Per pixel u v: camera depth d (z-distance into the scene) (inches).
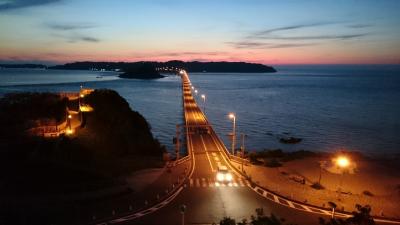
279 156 3454.7
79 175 2326.5
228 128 6127.0
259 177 2679.6
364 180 2834.6
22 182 2138.3
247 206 2096.5
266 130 5994.1
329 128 6240.2
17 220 1739.7
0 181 2114.9
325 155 3708.2
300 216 1971.0
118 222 1819.6
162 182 2479.1
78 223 1777.8
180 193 2290.8
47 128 3221.0
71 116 3700.8
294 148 4783.5
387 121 7047.2
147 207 2037.4
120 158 3176.7
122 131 3631.9
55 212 1862.7
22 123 3299.7
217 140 4001.0
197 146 3686.0
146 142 3821.4
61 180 2235.5
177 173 2706.7
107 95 4352.9
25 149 2598.4
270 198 2246.6
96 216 1871.3
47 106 4008.4
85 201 2032.5
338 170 2972.4
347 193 2434.8
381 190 2598.4
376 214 2081.7
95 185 2235.5
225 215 1955.0
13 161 2394.2
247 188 2425.0
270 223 1445.6
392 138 5482.3
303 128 6220.5
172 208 2036.2
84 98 4328.3
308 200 2231.8
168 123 6422.2
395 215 2078.0
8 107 3791.8
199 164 3011.8
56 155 2625.5
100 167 2726.4
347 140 5310.0
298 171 2950.3
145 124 4303.6
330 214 2017.7
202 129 4655.5
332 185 2630.4
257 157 3383.4
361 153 4456.2
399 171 3275.1
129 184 2410.2
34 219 1769.2
